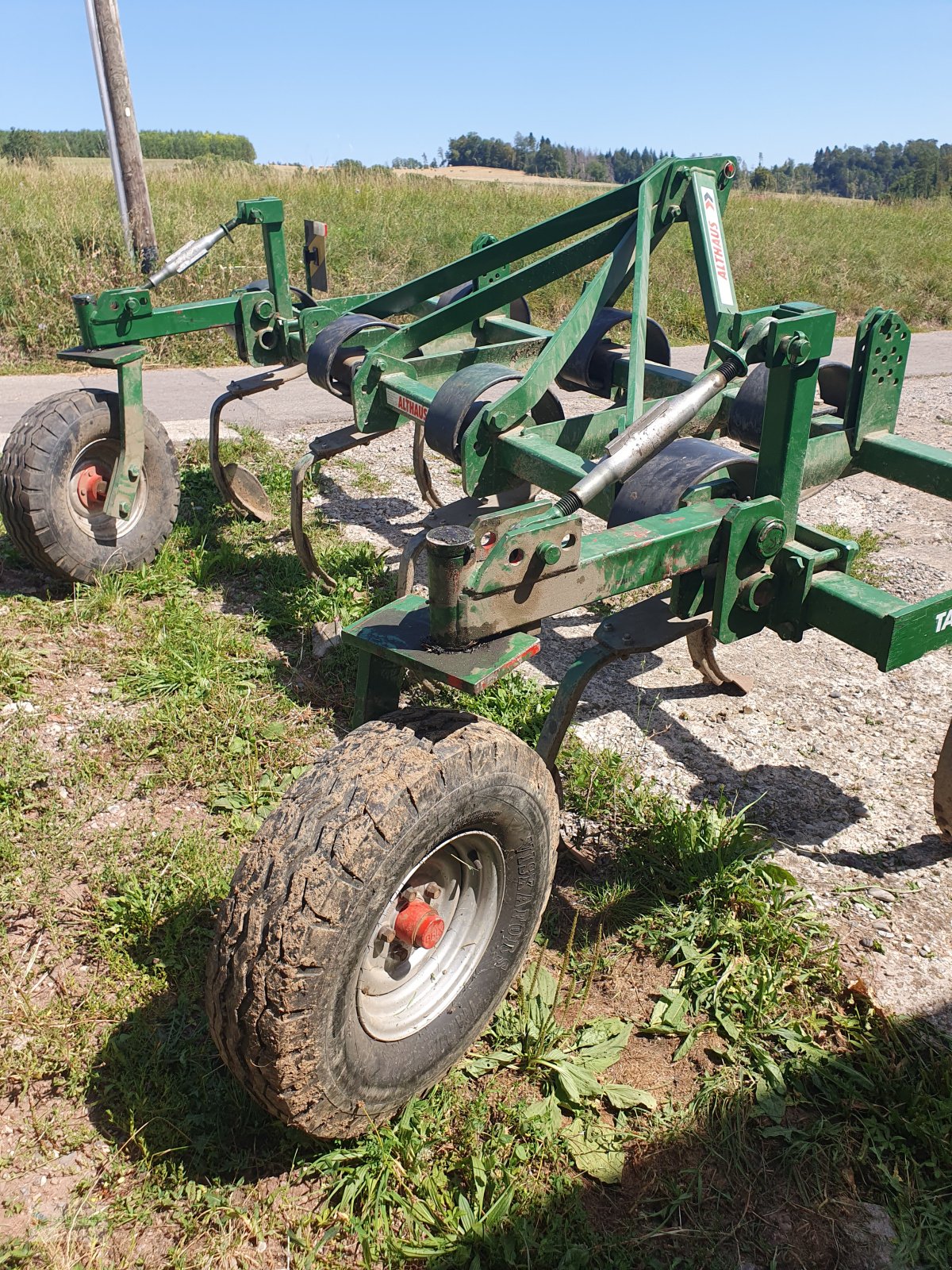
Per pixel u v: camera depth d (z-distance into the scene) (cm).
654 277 1554
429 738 247
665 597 353
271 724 438
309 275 588
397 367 510
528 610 265
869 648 319
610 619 337
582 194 2103
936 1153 267
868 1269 242
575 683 325
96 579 552
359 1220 243
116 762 411
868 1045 296
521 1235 238
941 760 369
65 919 331
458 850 270
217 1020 228
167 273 541
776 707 488
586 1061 287
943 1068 289
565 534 265
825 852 387
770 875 356
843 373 459
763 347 313
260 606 548
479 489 444
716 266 493
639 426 294
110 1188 249
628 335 816
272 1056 220
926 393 1144
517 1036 296
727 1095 282
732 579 320
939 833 399
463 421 445
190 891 339
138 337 541
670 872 362
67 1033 288
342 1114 243
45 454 522
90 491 555
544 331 607
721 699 493
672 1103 281
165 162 2384
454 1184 257
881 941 342
